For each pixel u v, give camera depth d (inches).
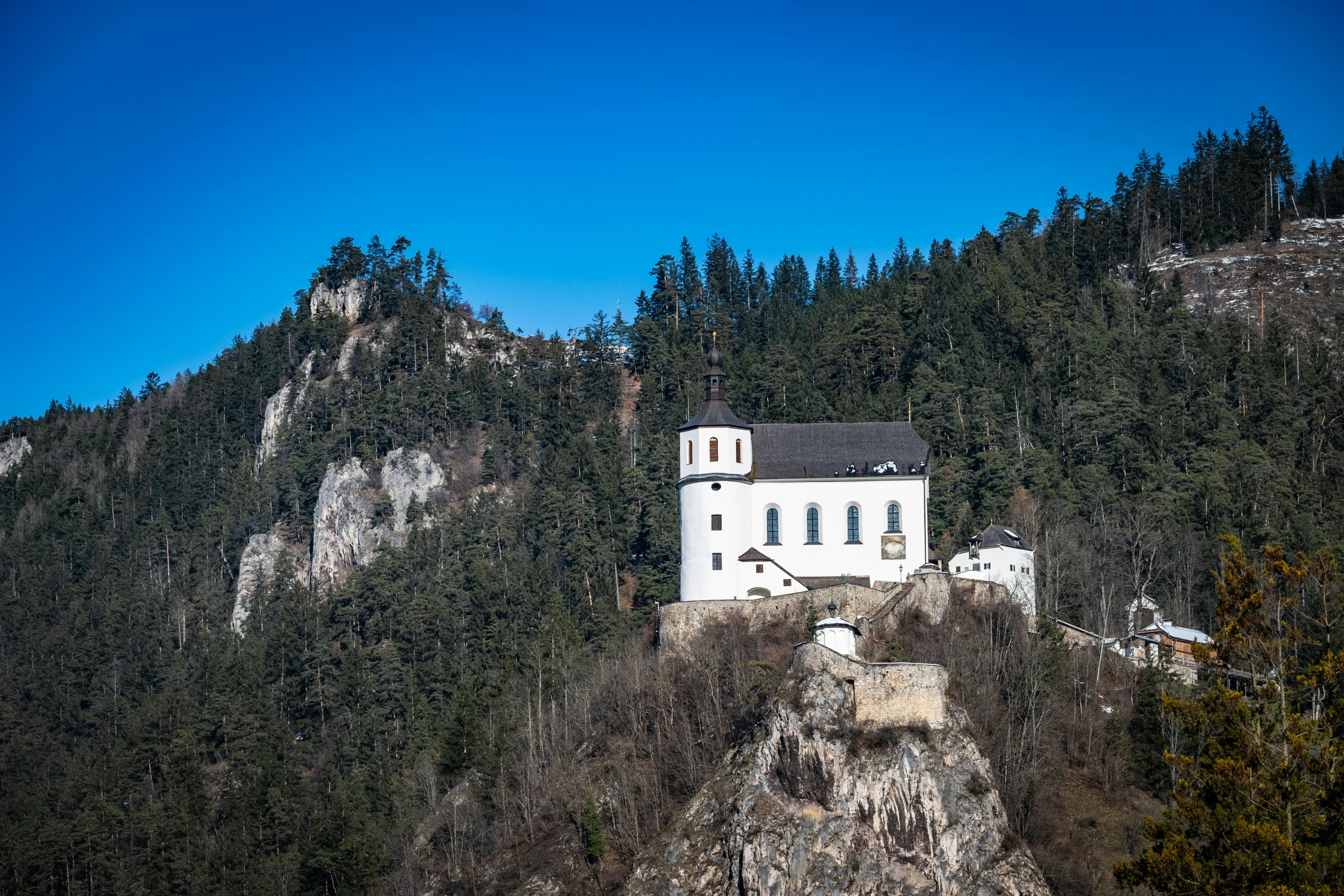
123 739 6441.9
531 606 6328.7
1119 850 3762.3
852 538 5108.3
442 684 5880.9
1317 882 2197.3
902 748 3678.6
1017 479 6274.6
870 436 5290.4
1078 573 5398.6
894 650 4195.4
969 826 3595.0
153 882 5285.4
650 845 3786.9
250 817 5359.3
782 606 4527.6
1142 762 4045.3
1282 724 2415.1
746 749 3838.6
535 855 4020.7
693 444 5064.0
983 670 4210.1
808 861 3528.5
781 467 5182.1
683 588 5039.4
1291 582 2519.7
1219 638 2527.1
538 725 4611.2
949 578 4662.9
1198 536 5925.2
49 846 5487.2
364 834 4758.9
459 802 4554.6
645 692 4362.7
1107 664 4611.2
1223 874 2298.2
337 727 6102.4
